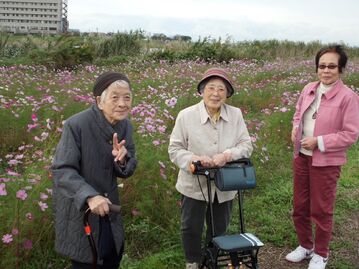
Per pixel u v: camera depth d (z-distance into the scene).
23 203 3.62
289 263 4.38
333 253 4.59
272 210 5.55
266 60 22.80
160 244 4.34
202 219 3.67
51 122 5.74
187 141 3.51
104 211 2.49
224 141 3.46
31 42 21.69
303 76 14.04
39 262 3.67
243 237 2.99
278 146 7.40
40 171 4.09
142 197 4.49
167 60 19.08
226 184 3.10
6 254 3.41
